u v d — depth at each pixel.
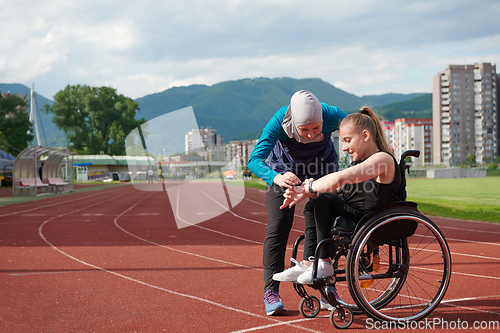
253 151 3.22
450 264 3.04
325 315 3.22
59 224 9.51
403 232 2.92
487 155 139.75
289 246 6.75
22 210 13.31
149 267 5.00
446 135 140.25
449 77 138.88
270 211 3.21
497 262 5.24
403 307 3.33
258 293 3.82
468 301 3.50
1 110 59.81
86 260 5.42
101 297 3.67
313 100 2.93
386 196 2.81
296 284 3.11
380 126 3.13
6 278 4.39
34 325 2.92
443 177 66.88
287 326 2.93
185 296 3.71
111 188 33.72
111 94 74.06
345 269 2.99
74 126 71.94
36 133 69.00
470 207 13.60
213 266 5.07
